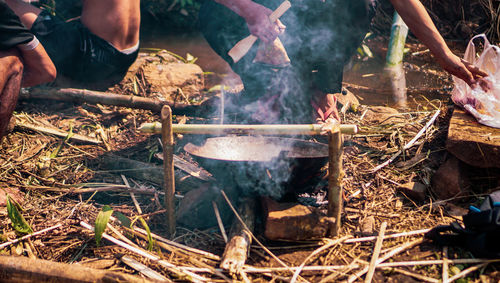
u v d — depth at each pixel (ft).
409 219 6.64
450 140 6.89
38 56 7.27
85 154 8.27
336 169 5.89
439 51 6.84
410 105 10.05
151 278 5.60
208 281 5.57
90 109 9.66
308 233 6.00
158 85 10.53
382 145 8.43
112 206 7.09
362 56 12.98
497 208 5.66
